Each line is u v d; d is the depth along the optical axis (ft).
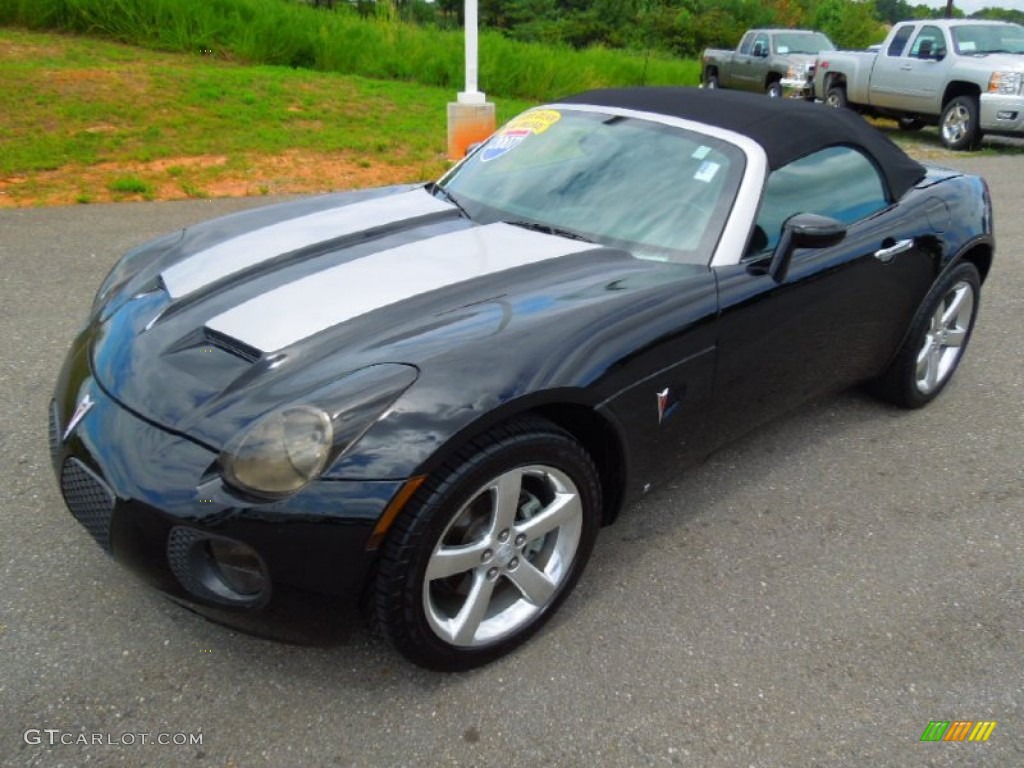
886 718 7.74
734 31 120.16
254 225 11.08
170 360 7.93
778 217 10.38
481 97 31.73
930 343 13.47
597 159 11.14
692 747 7.33
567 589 8.58
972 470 12.09
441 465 7.03
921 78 44.16
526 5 125.90
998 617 9.11
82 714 7.32
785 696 7.93
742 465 12.04
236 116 35.96
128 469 7.11
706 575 9.62
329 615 7.09
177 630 8.32
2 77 35.94
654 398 8.77
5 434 11.50
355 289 8.66
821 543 10.30
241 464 6.74
